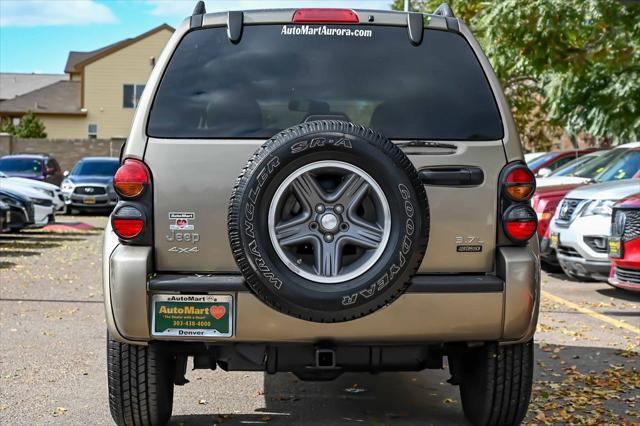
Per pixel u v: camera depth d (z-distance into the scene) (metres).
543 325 8.22
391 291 3.86
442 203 4.12
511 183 4.15
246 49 4.36
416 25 4.42
